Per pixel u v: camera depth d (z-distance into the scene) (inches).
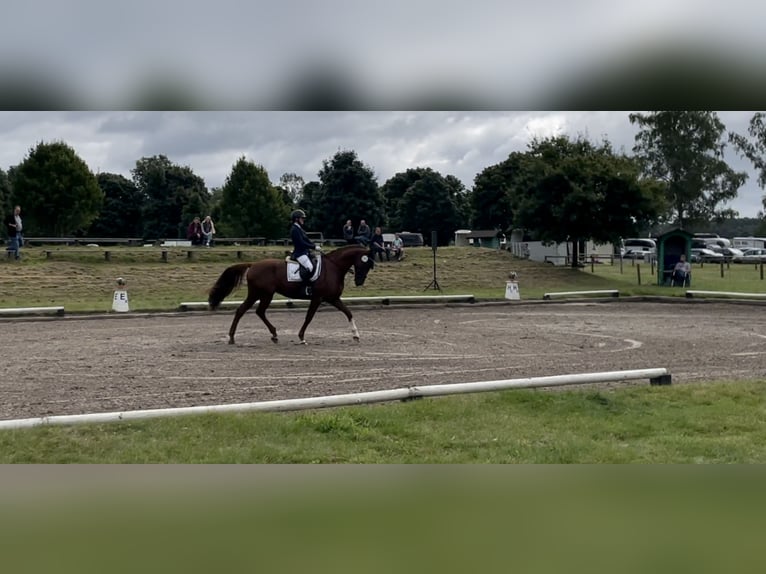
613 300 1005.2
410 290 1125.1
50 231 2172.7
